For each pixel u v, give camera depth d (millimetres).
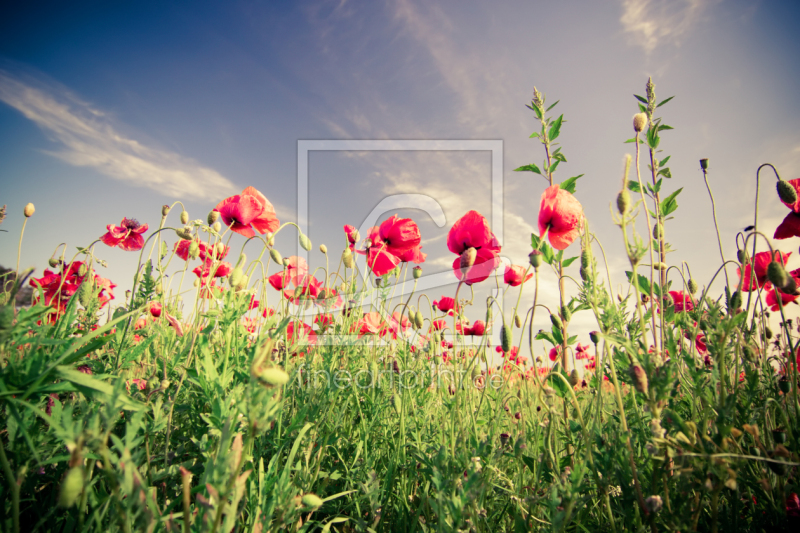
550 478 343
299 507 291
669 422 293
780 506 299
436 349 512
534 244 444
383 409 449
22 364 218
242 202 476
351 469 398
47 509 296
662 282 406
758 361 369
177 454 353
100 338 244
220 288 443
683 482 265
